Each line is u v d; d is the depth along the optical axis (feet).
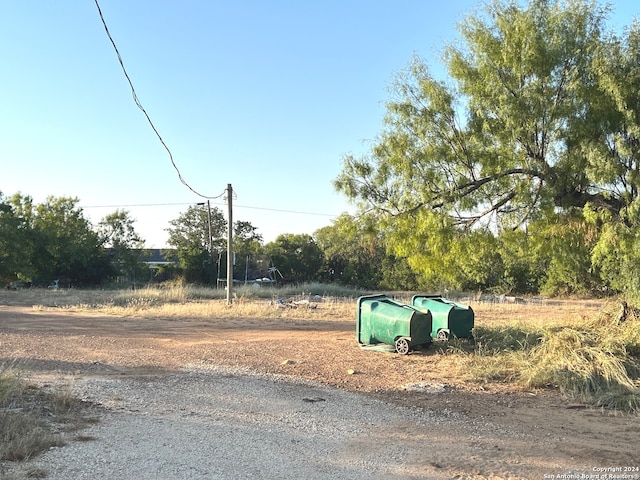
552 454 18.53
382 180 40.34
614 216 35.68
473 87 37.35
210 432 19.51
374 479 15.60
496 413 24.48
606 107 34.09
